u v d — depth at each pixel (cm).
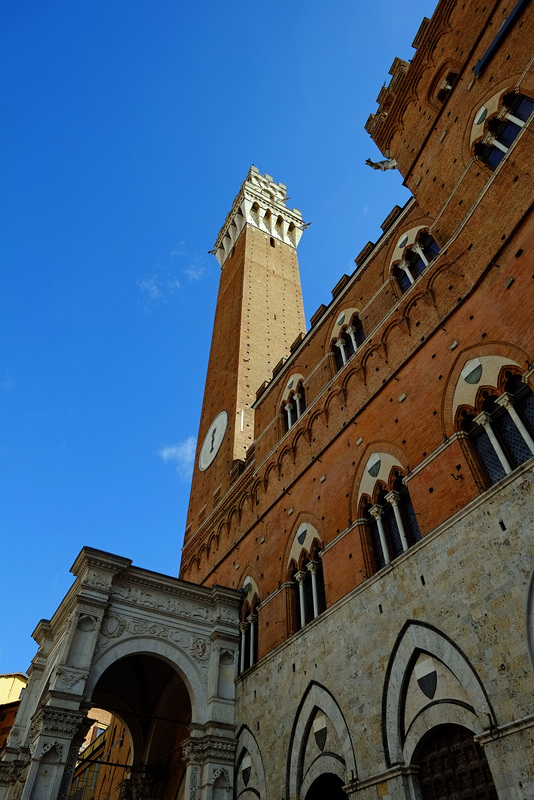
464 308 2008
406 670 1692
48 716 2188
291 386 3394
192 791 2384
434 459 1898
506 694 1365
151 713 3206
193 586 2947
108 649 2531
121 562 2741
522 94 1920
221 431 4562
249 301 5678
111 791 3872
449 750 1516
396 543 2023
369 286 2842
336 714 1931
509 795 1270
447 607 1620
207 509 4172
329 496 2497
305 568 2552
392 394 2288
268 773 2219
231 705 2658
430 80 2530
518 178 1812
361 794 1683
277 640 2511
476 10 2289
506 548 1507
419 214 2591
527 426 1612
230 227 7475
